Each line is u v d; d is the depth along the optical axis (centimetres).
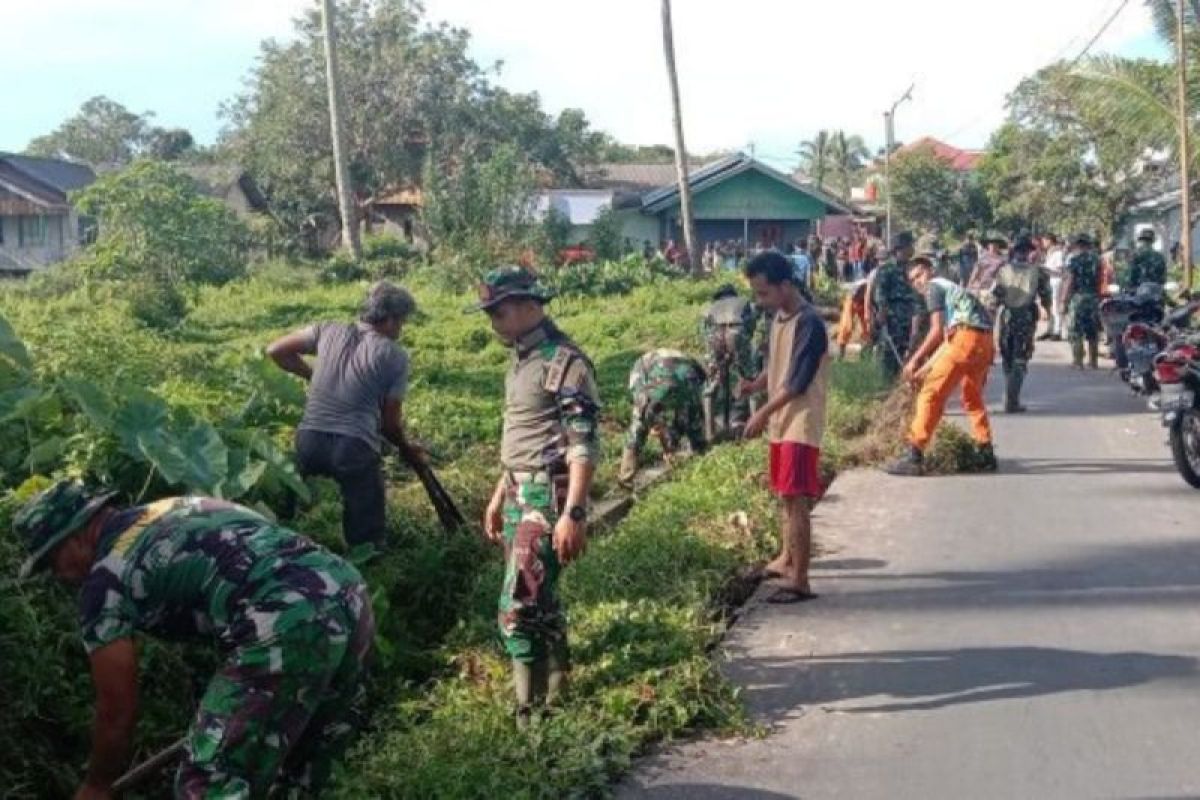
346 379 719
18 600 548
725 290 1216
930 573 815
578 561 750
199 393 875
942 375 1095
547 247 3422
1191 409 1040
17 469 682
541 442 570
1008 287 1460
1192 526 927
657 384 1070
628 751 543
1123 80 2506
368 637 446
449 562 768
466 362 1722
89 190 2848
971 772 534
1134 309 1630
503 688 604
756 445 1105
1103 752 550
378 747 550
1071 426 1375
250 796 420
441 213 3284
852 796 515
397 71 4991
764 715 595
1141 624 710
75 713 551
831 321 2219
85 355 938
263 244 3722
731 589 769
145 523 430
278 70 5003
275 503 749
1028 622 716
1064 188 4378
